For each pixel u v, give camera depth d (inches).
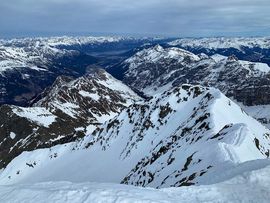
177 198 1487.5
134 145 7391.7
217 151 3206.2
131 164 6737.2
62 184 1724.9
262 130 6407.5
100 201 1360.7
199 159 3390.7
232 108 6525.6
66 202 1381.6
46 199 1433.3
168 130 7052.2
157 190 1584.6
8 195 1563.7
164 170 4227.4
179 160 4217.5
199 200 1485.0
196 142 4690.0
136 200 1364.4
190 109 7219.5
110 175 6889.8
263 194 1534.2
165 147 5605.3
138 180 4768.7
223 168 2605.8
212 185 1663.4
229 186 1643.7
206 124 5211.6
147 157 5841.5
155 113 7775.6
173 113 7475.4
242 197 1515.7
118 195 1414.9
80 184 1704.0
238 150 3228.3
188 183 2728.8
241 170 1971.0
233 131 3882.9
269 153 3937.0
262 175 1728.6
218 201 1480.1
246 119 6392.7
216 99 6378.0
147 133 7450.8
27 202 1445.6
